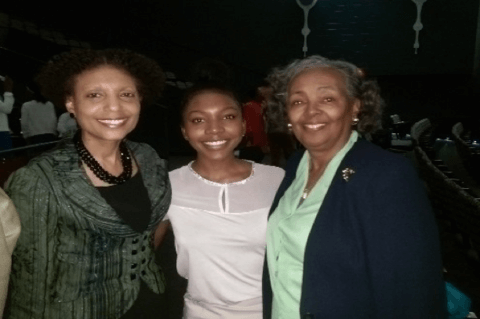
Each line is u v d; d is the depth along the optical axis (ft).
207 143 4.81
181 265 5.03
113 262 4.02
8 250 3.18
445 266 11.22
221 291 4.78
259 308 4.85
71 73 3.81
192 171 4.94
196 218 4.77
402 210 3.32
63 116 19.03
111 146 4.11
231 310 4.80
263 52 40.34
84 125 3.92
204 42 40.27
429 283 3.28
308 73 3.91
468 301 4.79
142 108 4.53
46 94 4.01
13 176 3.65
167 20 39.88
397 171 3.42
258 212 4.76
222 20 40.14
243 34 40.27
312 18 39.63
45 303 3.75
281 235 4.15
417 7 38.40
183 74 39.78
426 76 39.86
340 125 3.88
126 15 39.40
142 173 4.39
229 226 4.72
